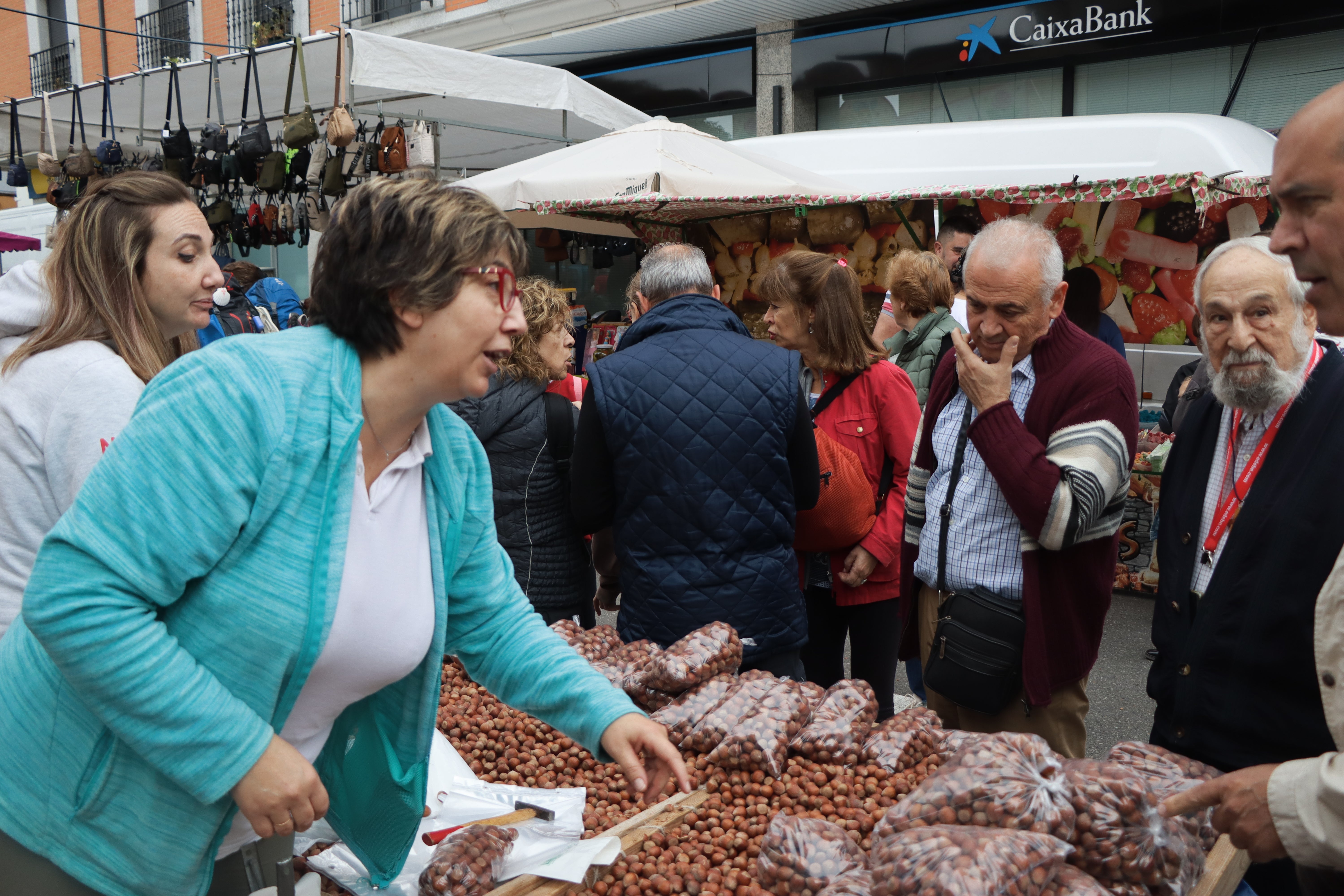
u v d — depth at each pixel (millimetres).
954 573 2430
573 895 1541
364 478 1327
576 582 3318
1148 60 8305
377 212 1217
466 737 2178
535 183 5859
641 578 2643
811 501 2824
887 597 3248
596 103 7270
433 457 1425
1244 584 1971
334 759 1573
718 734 1898
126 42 15250
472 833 1591
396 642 1347
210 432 1171
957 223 6203
